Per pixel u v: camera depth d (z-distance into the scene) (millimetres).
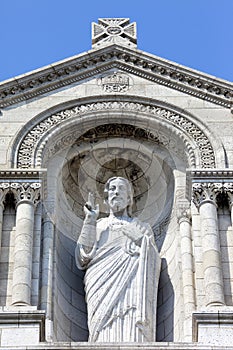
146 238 30922
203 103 33312
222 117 32938
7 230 30312
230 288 29203
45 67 33781
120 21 36094
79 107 33125
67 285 31188
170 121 32875
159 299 30922
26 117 32781
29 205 30656
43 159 32000
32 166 31594
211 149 32062
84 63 34156
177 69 33938
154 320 29594
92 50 34375
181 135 32531
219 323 27766
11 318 27750
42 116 32812
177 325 29766
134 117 33062
